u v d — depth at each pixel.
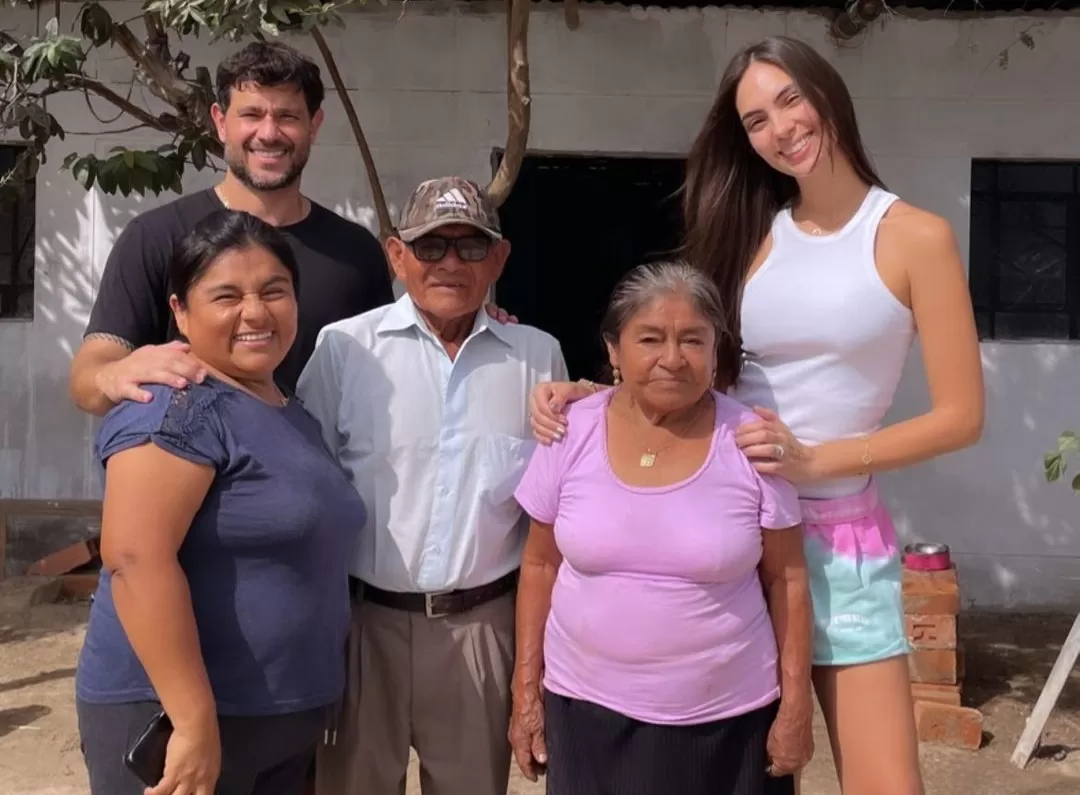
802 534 2.37
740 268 2.57
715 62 6.17
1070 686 5.01
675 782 2.28
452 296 2.48
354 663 2.59
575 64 6.19
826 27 6.13
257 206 2.97
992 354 6.21
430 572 2.53
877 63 6.16
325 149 6.21
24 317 6.52
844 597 2.42
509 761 2.73
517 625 2.50
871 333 2.36
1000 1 6.04
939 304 2.30
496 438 2.57
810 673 2.33
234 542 2.15
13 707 4.64
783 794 2.39
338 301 2.99
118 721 2.16
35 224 6.36
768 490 2.26
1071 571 6.20
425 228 2.43
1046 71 6.13
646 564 2.23
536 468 2.40
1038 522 6.21
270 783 2.36
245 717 2.20
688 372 2.21
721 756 2.28
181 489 2.07
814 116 2.37
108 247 6.32
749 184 2.58
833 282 2.37
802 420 2.43
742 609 2.26
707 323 2.24
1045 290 6.35
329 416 2.60
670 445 2.30
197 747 2.07
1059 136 6.16
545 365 2.69
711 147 2.59
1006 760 4.20
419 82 6.17
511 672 2.68
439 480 2.54
